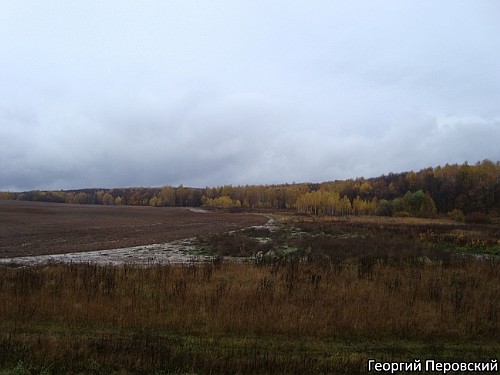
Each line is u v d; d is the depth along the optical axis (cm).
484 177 10444
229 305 975
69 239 3997
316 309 955
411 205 8644
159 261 2367
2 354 662
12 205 12488
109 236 4381
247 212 12769
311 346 774
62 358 664
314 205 12781
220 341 790
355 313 916
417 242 2956
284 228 4734
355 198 13638
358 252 2344
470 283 1288
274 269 1507
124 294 1091
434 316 917
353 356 714
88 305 966
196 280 1307
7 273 1464
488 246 2909
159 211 12500
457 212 7938
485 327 876
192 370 638
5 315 905
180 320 886
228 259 2447
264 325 856
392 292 1103
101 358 670
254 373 638
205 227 5847
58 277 1317
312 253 2312
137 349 710
